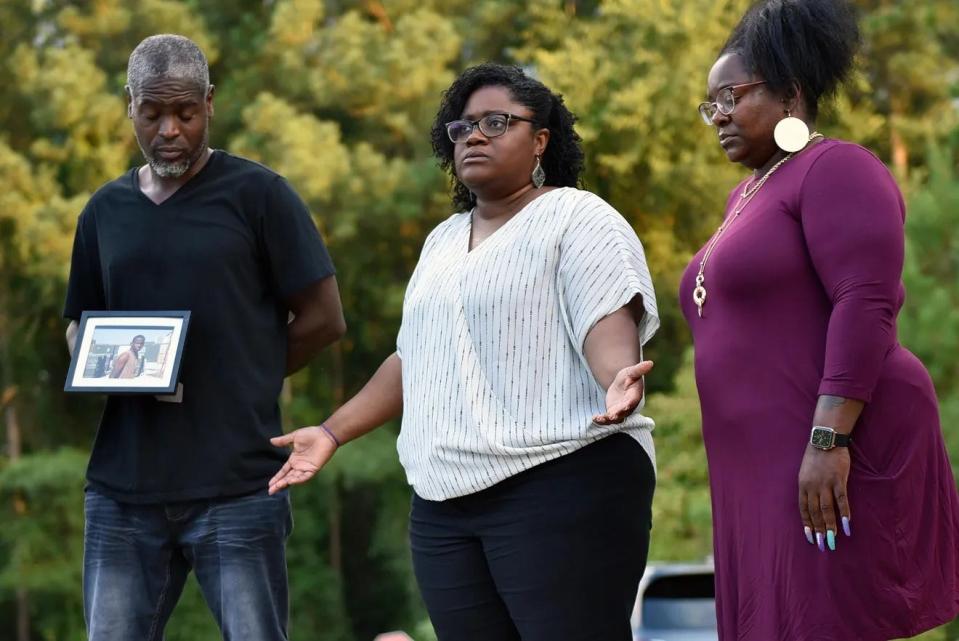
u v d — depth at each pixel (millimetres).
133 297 9133
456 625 8312
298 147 48844
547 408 8023
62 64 50531
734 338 7957
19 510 51750
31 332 52625
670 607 18375
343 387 54531
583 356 8055
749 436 7867
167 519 9094
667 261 48750
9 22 53125
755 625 7812
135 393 8805
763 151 8188
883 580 7586
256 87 53312
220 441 9047
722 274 7996
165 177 9203
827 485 7520
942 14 51188
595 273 8031
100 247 9312
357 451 50562
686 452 33906
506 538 8023
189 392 9047
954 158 25688
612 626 7969
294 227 9336
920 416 7742
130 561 9148
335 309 9555
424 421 8266
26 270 51000
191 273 9086
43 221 49219
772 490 7773
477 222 8672
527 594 7980
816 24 8070
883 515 7602
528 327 8094
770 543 7766
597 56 49375
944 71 50906
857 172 7680
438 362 8250
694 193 48156
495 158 8344
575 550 7922
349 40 51625
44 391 54219
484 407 8070
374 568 55500
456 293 8242
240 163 9328
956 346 21906
